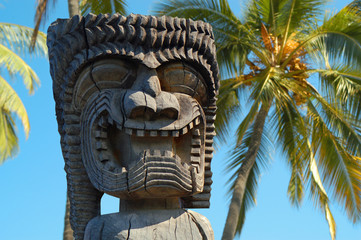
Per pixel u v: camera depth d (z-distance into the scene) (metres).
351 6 9.08
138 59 2.61
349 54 8.76
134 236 2.56
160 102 2.57
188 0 8.98
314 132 9.34
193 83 2.73
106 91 2.62
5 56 9.78
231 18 9.17
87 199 2.76
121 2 8.70
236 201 8.50
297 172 9.95
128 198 2.62
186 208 2.87
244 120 9.06
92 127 2.61
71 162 2.71
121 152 2.65
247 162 8.93
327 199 9.55
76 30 2.66
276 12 9.52
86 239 2.62
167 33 2.69
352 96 9.16
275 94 9.09
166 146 2.64
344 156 9.30
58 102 2.86
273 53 9.66
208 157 2.84
